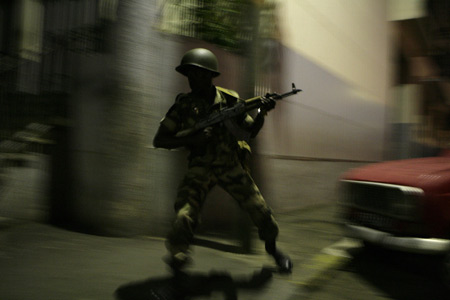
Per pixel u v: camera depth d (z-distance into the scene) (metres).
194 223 2.57
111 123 3.88
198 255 3.51
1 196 4.33
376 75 10.62
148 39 3.98
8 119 4.51
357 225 3.83
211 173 2.72
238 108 2.71
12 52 4.80
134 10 3.90
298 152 6.80
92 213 3.94
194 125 2.61
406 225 3.29
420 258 3.92
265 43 5.67
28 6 4.76
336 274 3.42
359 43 9.45
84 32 4.14
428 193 3.17
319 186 7.51
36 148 4.32
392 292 3.03
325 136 7.81
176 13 4.21
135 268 3.00
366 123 9.98
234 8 3.97
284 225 5.37
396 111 11.14
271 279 3.07
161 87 4.07
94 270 2.90
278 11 5.90
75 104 4.14
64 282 2.64
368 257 3.96
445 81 10.51
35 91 4.46
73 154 4.11
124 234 3.84
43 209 4.24
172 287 2.48
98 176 3.92
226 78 4.50
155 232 3.98
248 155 2.89
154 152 4.00
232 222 4.17
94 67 4.02
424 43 10.64
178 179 4.13
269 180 5.83
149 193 3.96
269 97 2.81
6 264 2.91
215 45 4.36
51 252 3.26
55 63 4.37
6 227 3.93
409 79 11.01
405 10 10.54
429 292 3.05
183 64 2.65
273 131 5.96
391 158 11.04
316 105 7.43
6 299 2.32
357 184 3.87
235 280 2.97
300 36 6.78
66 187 4.16
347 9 8.75
